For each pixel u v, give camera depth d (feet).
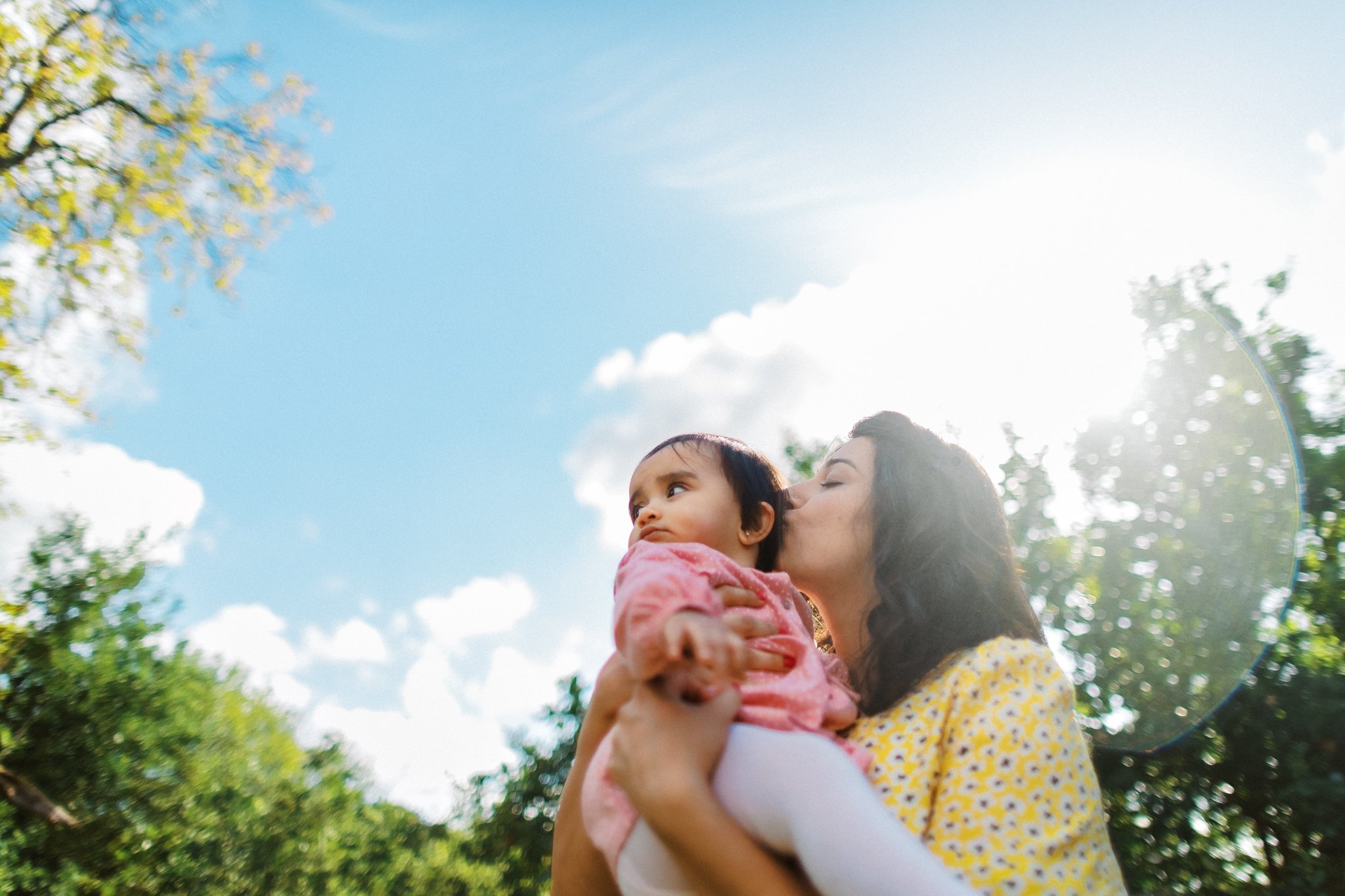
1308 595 33.86
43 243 36.58
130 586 87.25
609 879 5.00
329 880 101.19
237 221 41.96
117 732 85.87
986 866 4.30
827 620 6.49
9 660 72.28
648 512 6.25
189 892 85.71
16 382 36.73
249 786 102.58
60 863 78.59
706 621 4.00
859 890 3.53
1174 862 31.89
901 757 4.76
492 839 62.59
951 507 6.04
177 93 39.40
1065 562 34.30
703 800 3.86
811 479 6.78
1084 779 4.68
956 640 5.46
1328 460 35.70
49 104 37.14
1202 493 35.27
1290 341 38.60
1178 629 33.17
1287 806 30.27
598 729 5.16
